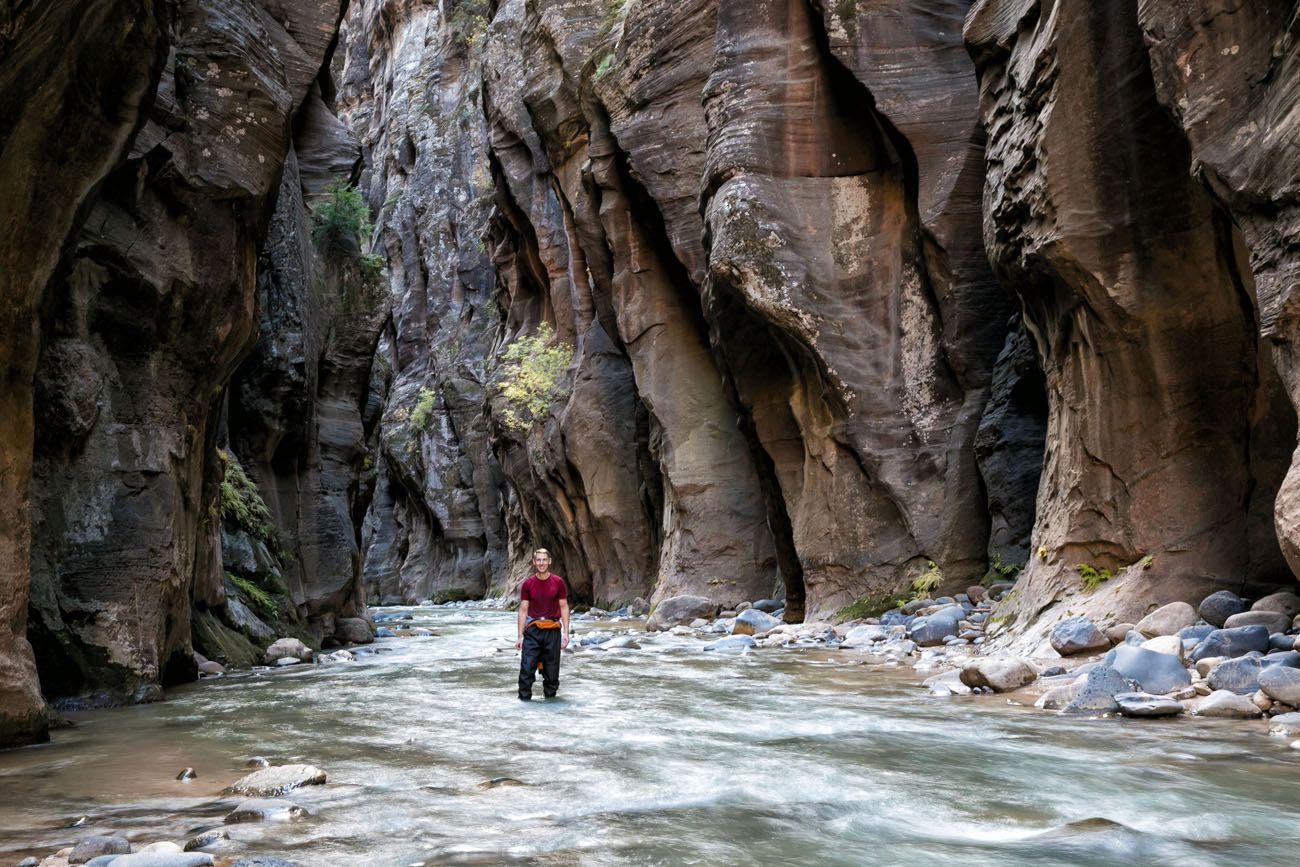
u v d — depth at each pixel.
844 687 9.75
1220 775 5.44
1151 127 10.40
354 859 4.20
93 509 10.34
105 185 10.94
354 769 6.23
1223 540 10.05
